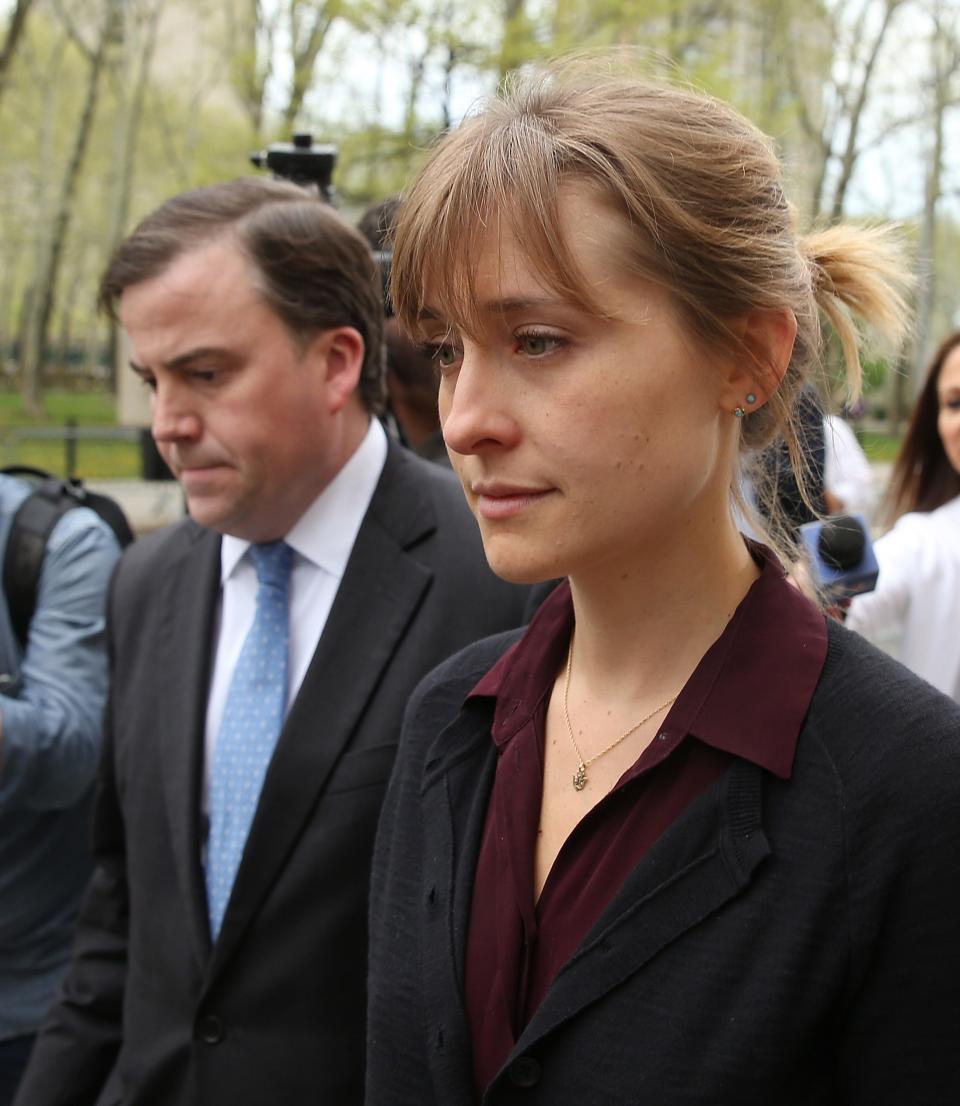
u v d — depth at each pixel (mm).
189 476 1736
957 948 921
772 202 1016
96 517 2400
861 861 931
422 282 986
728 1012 923
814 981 919
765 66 15852
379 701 1655
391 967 1184
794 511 1274
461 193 945
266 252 1691
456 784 1193
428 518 1782
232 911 1602
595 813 1029
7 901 2312
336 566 1767
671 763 1011
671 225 927
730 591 1069
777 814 961
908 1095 933
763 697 996
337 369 1770
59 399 31422
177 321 1676
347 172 13492
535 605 1666
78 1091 1872
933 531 2668
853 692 986
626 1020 952
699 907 951
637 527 979
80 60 26078
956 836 926
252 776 1685
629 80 1032
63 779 2232
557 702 1149
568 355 949
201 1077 1607
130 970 1766
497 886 1103
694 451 980
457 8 12320
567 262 914
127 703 1861
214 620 1836
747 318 986
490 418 967
